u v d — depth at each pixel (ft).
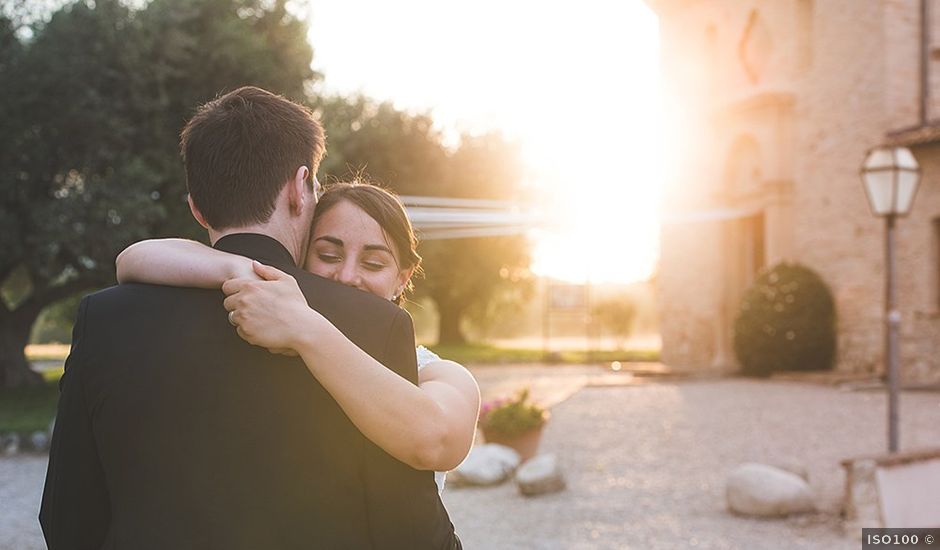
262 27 63.21
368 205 5.97
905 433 31.68
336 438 4.50
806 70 55.52
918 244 47.91
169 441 4.43
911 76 49.75
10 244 49.44
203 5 57.36
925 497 19.47
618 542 19.12
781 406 39.70
